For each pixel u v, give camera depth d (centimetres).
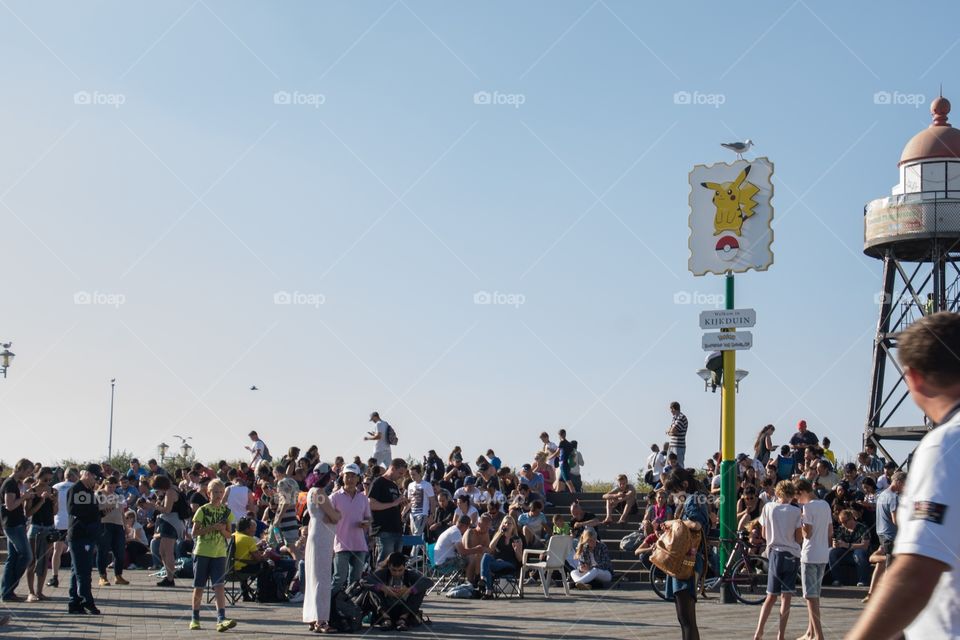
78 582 1512
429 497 2323
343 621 1360
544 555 1994
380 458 2731
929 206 2892
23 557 1617
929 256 3028
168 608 1620
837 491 1991
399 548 1537
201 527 1362
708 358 1816
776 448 2659
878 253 3078
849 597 1877
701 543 1073
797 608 1717
